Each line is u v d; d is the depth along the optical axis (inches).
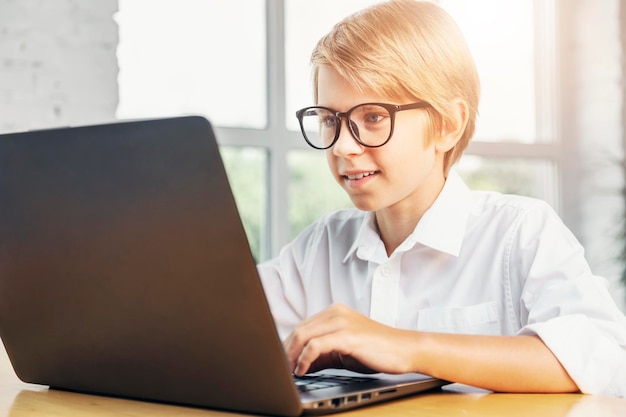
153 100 121.0
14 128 107.9
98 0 112.9
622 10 146.8
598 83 148.7
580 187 151.3
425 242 47.9
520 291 46.9
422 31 44.5
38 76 109.2
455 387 37.2
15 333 35.8
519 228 47.7
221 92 126.5
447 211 48.5
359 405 30.0
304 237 57.0
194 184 27.0
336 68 43.1
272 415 28.3
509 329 46.9
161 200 28.0
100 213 30.0
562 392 34.9
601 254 147.6
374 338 33.2
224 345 28.1
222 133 125.6
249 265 26.5
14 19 107.9
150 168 27.9
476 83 47.8
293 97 132.6
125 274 30.0
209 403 30.1
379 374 36.6
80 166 30.0
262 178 130.9
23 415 30.5
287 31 132.1
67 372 34.9
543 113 150.9
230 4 126.8
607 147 147.3
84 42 112.0
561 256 45.1
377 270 49.2
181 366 30.0
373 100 43.1
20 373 37.1
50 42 109.9
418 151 44.0
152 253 28.8
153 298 29.5
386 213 49.6
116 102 114.2
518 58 148.9
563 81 151.3
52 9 110.0
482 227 49.1
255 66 129.3
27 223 32.8
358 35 43.4
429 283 48.7
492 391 35.1
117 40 114.2
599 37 148.9
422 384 33.5
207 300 27.9
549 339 35.5
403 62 43.1
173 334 29.5
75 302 32.4
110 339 31.9
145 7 120.0
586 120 150.6
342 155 42.6
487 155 144.6
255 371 27.7
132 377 32.2
